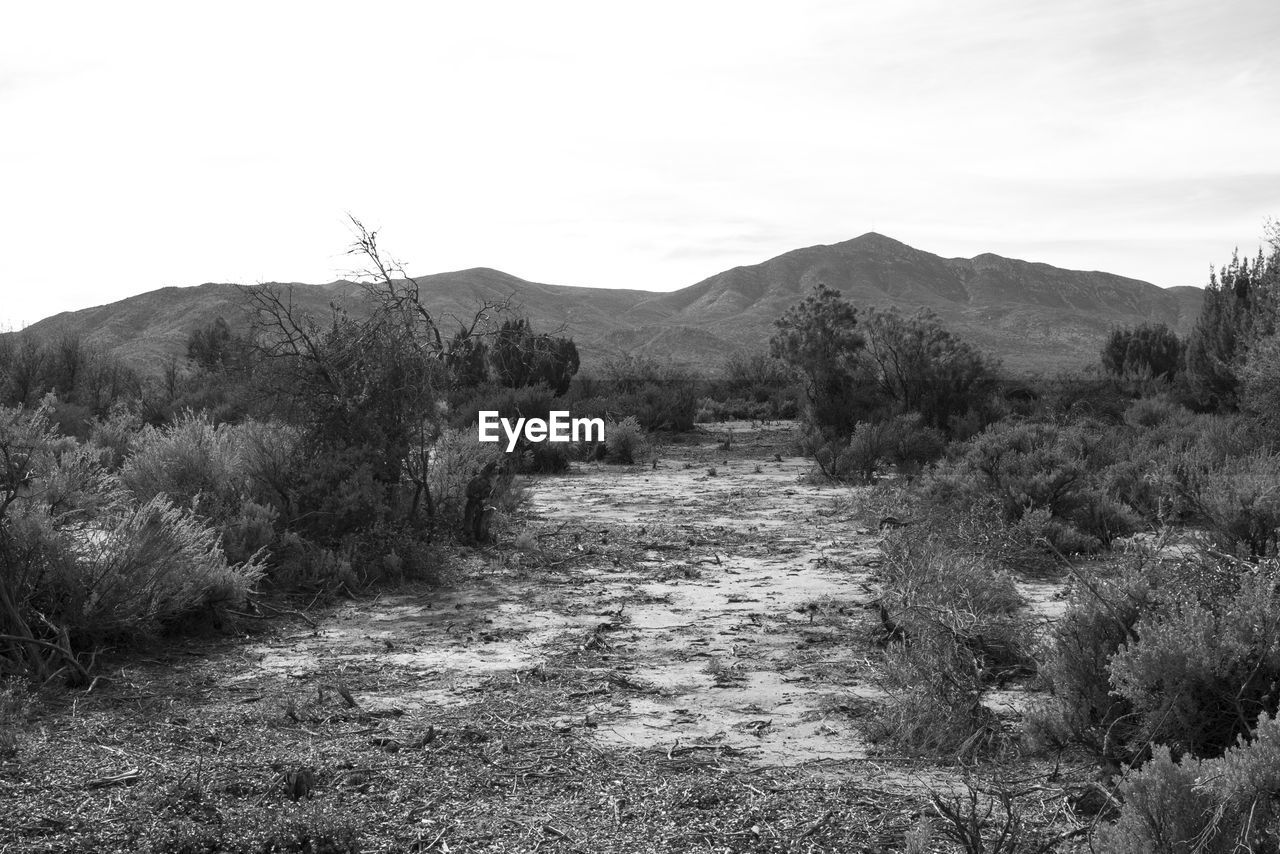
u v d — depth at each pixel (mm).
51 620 7488
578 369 48531
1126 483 14172
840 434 27203
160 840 4246
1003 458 14172
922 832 3988
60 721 5938
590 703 6406
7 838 4266
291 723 5949
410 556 10672
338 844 4266
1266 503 9203
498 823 4512
